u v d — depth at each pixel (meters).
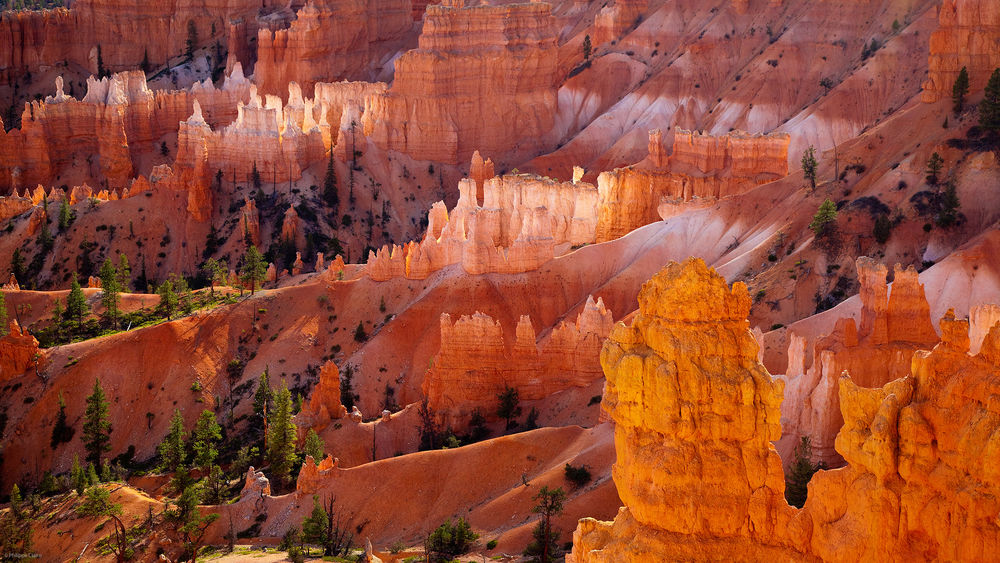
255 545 97.94
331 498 99.25
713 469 35.38
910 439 34.31
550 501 87.94
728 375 35.66
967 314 112.00
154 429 139.38
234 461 119.50
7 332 149.88
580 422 117.25
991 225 131.50
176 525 99.88
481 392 126.56
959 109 151.75
